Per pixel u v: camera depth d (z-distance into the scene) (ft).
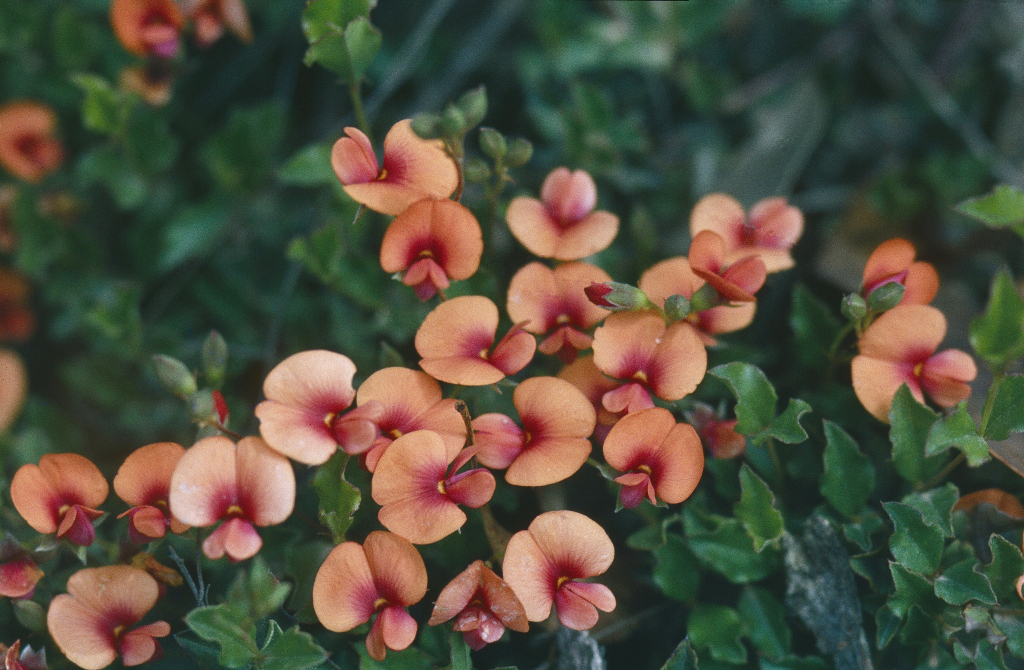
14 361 1.04
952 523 0.84
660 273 0.84
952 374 0.83
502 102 1.08
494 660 0.85
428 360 0.80
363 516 0.85
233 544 0.76
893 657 0.84
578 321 0.84
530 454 0.79
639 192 1.03
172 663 0.85
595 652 0.81
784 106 1.06
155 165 1.05
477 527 0.85
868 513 0.84
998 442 0.86
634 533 0.88
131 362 1.04
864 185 1.03
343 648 0.84
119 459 1.02
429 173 0.84
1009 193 0.84
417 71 1.09
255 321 1.04
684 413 0.85
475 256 0.82
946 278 1.00
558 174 0.86
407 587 0.78
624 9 1.06
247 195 1.06
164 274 1.07
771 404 0.82
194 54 1.11
